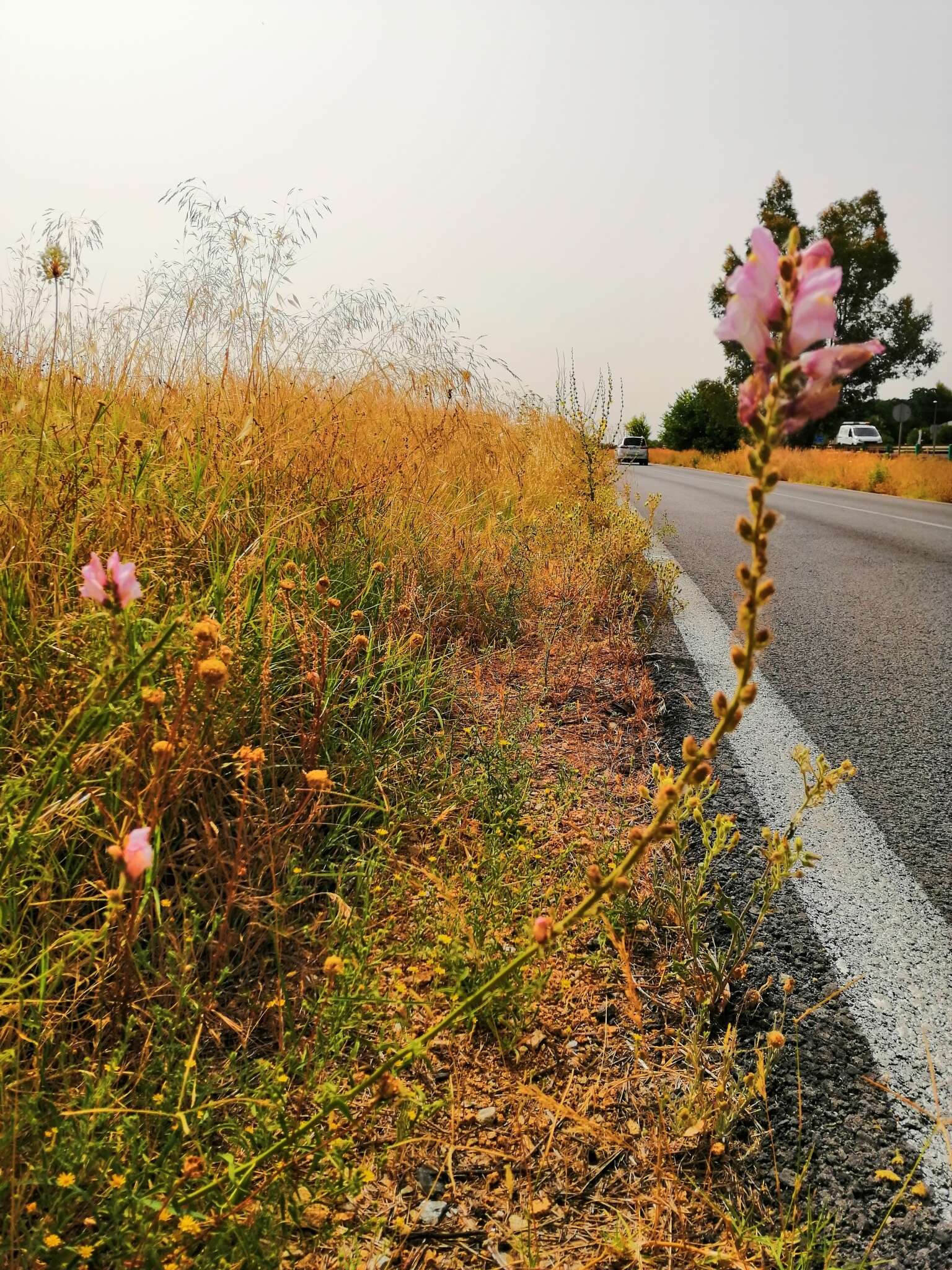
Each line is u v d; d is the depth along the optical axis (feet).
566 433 34.55
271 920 7.03
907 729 12.59
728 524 37.81
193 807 7.73
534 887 8.19
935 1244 4.92
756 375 3.25
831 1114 5.81
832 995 6.65
